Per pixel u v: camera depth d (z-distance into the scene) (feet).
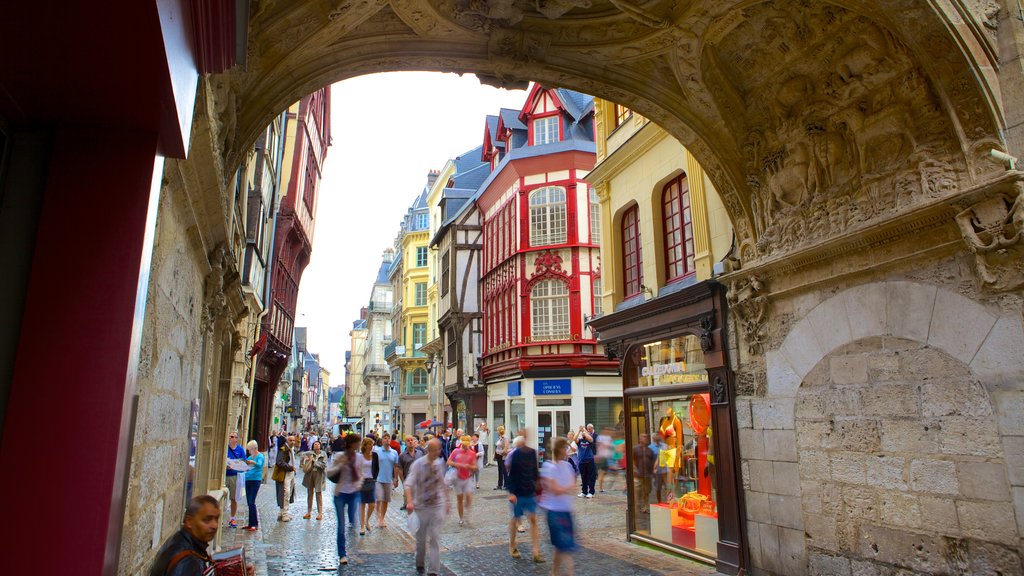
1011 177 15.11
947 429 17.20
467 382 92.99
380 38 21.03
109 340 6.07
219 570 10.75
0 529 5.55
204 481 26.08
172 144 7.04
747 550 24.27
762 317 24.07
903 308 18.66
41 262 6.12
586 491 50.14
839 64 20.25
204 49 7.31
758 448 24.12
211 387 26.53
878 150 19.66
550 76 23.68
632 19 21.62
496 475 71.61
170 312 10.95
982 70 16.22
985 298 16.39
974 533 16.33
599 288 79.00
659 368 30.71
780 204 23.70
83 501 5.73
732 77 23.94
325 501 50.98
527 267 81.10
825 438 21.16
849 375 20.43
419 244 157.89
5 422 5.72
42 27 4.82
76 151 6.46
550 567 26.13
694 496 27.71
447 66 22.90
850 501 20.08
